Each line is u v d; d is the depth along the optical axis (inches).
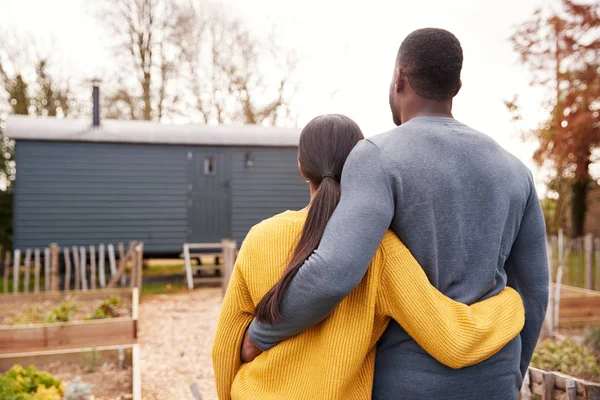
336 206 52.7
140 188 520.1
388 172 51.9
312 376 52.1
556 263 383.6
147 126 536.1
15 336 231.5
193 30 991.6
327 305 48.3
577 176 569.0
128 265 637.9
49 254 491.2
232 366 57.9
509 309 55.3
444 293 54.4
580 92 496.7
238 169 548.1
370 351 55.2
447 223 53.2
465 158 55.1
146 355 230.7
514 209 57.2
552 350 182.2
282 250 54.7
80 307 324.8
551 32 524.7
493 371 53.3
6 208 685.9
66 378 189.5
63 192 500.1
